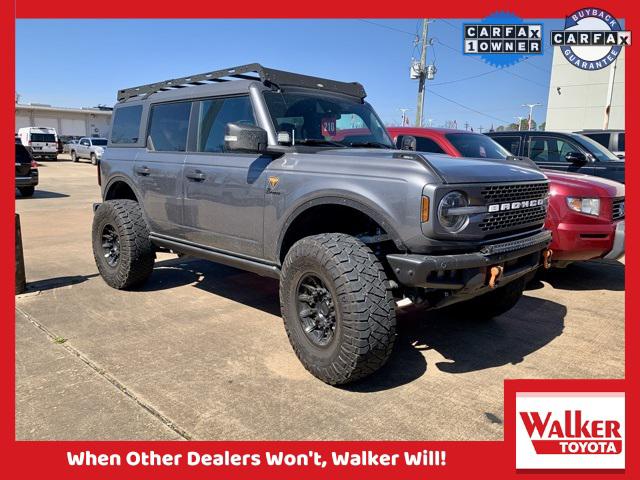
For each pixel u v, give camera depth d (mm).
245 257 4141
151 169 5023
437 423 2898
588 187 5379
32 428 2803
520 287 4207
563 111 30625
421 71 26172
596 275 6387
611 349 3986
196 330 4273
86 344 3939
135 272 5211
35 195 15945
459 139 6586
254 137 3666
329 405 3076
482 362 3732
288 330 3525
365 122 4734
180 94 4863
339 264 3102
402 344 4066
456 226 3080
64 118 59469
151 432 2785
